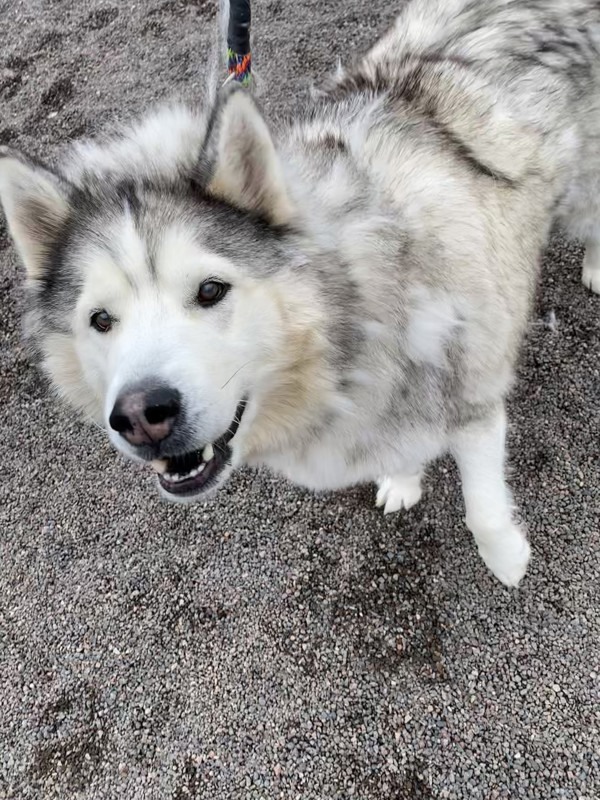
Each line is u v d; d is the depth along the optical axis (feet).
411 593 2.42
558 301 2.90
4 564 2.90
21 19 5.40
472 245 1.83
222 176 1.52
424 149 1.87
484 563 2.41
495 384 1.95
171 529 2.80
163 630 2.57
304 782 2.16
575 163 2.21
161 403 1.41
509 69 2.08
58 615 2.71
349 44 3.98
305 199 1.58
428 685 2.24
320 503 2.69
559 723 2.08
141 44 4.70
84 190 1.67
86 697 2.49
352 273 1.58
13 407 3.37
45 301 1.73
